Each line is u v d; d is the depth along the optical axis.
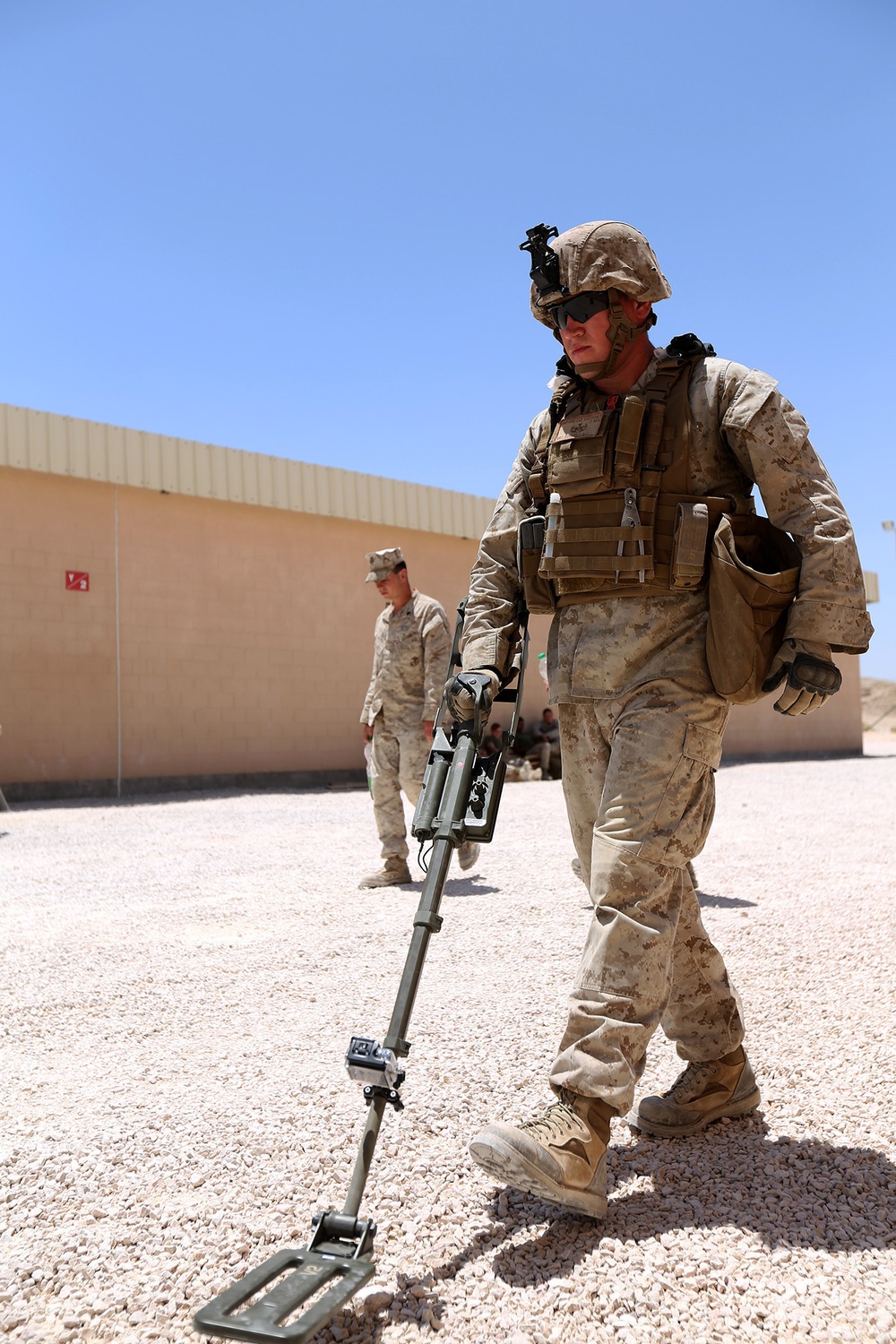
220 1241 2.02
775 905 5.25
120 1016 3.64
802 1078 2.81
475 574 2.59
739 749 22.53
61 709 14.12
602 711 2.31
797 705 2.15
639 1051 2.06
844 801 11.50
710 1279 1.81
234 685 15.81
